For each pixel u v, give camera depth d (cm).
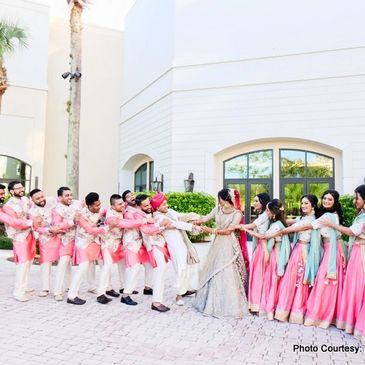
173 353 384
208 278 525
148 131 1661
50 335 431
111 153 2014
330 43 1250
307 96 1271
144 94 1714
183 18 1451
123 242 577
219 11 1403
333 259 463
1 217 559
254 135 1330
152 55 1652
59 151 1894
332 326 471
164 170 1495
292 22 1300
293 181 1333
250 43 1349
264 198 549
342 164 1240
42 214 586
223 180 1415
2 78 1330
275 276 502
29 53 1789
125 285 572
